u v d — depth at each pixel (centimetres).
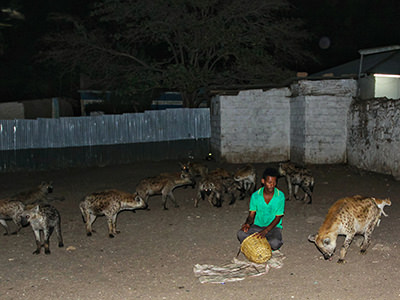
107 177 1250
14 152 1403
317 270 510
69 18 1961
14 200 707
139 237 677
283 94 1434
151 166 1423
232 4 1722
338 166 1282
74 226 754
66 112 2234
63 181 1212
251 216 553
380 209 574
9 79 2478
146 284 486
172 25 1736
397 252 559
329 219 516
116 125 1509
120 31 2170
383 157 1129
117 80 1952
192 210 854
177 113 1568
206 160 1538
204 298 445
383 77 1435
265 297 443
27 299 453
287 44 1895
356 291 450
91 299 449
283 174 902
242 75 1838
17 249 633
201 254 584
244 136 1438
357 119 1245
